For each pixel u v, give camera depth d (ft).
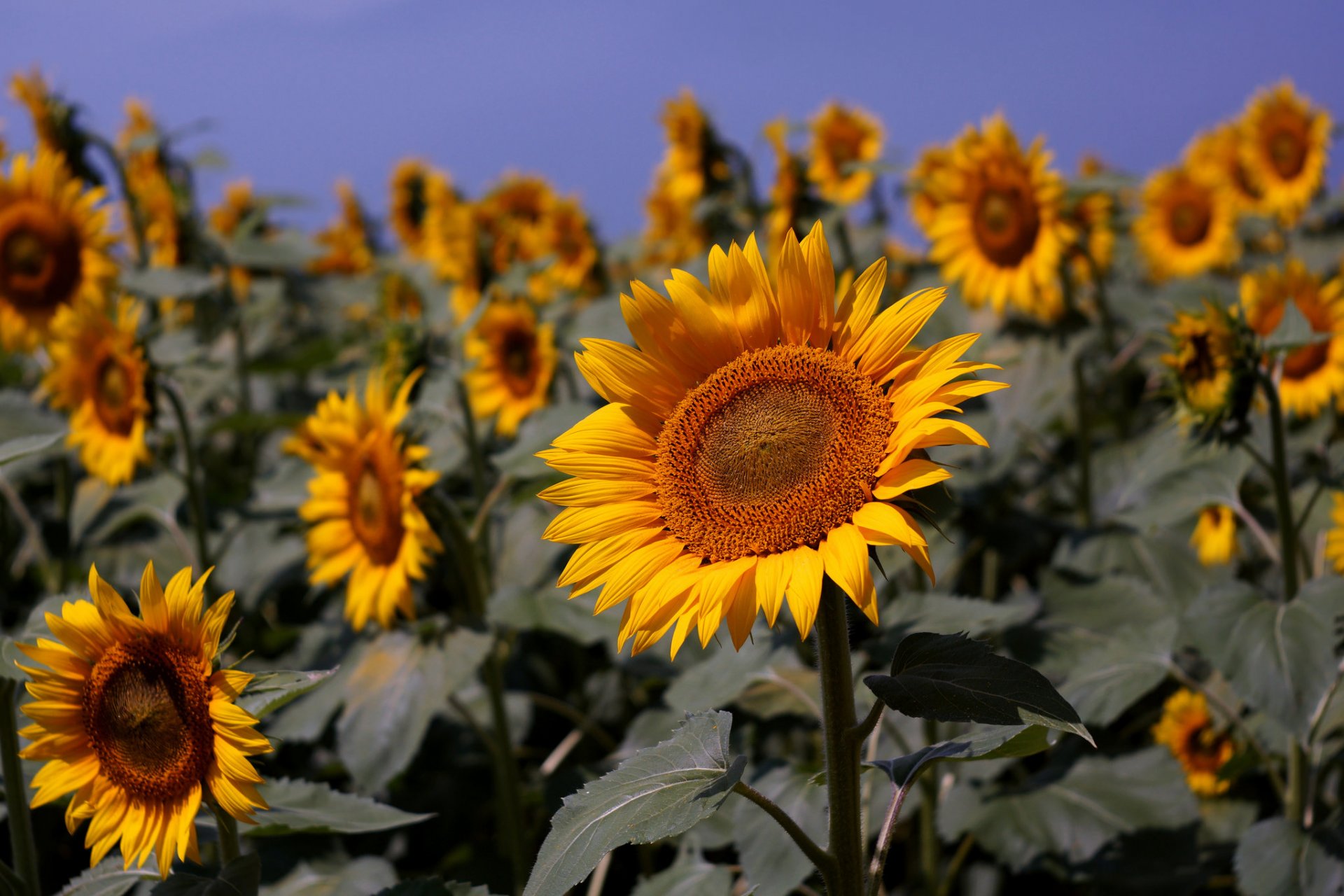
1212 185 27.66
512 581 15.52
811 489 6.88
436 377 15.87
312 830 9.14
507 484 13.99
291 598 20.13
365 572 13.26
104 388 15.81
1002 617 11.94
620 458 7.74
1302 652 9.94
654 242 32.63
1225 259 27.48
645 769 7.11
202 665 7.93
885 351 7.29
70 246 19.86
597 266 28.78
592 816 6.75
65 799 13.07
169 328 26.63
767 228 25.25
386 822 9.10
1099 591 13.97
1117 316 21.36
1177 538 15.65
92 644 8.06
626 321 7.83
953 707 6.39
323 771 14.89
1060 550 16.20
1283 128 28.50
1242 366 10.94
